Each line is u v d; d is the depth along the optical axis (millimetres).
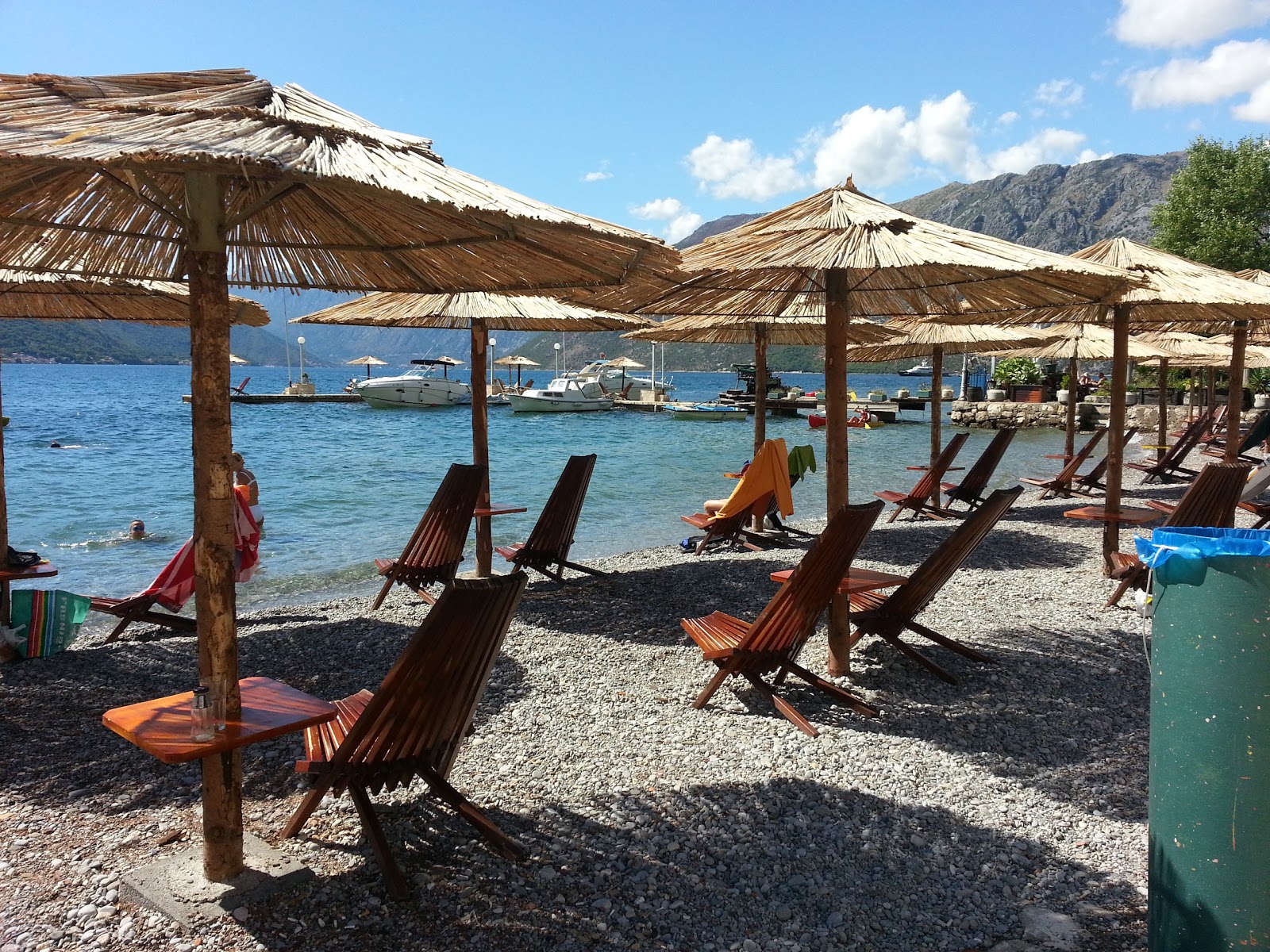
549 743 4223
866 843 3266
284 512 13648
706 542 9586
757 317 7145
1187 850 2234
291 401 57250
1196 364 17562
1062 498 14039
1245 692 2137
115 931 2646
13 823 3402
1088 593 7219
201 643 2744
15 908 2770
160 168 2203
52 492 15883
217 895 2777
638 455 24547
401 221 3447
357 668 5527
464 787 3707
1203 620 2189
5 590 5676
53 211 3430
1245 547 2180
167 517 13156
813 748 4148
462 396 53688
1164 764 2299
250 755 4062
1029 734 4336
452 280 4156
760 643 4551
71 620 5859
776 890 2957
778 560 8945
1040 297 5492
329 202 3453
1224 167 31906
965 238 4645
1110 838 3332
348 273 4141
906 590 5164
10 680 5258
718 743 4219
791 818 3441
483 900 2846
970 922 2791
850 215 4809
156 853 3156
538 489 17078
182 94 2881
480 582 2910
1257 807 2135
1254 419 25469
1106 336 13500
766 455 9289
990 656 5547
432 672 2963
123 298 6395
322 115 2928
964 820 3457
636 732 4359
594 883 2973
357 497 15281
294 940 2609
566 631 6301
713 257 4574
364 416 44719
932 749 4148
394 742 3018
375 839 2922
